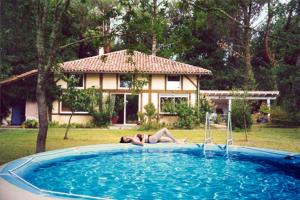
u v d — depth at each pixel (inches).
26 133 809.5
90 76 1127.0
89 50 1711.4
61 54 1338.6
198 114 1106.1
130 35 419.8
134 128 1041.5
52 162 379.6
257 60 1812.3
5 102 1096.8
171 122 1123.9
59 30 409.7
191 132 919.0
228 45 1797.5
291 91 1401.3
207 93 1307.8
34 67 1113.4
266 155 435.5
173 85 1148.5
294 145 647.8
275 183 343.3
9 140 652.1
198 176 371.6
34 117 1093.1
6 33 700.7
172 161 450.9
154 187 323.9
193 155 492.7
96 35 425.4
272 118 1256.8
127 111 1177.4
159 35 403.2
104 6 1414.9
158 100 1141.1
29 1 424.2
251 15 1560.0
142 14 405.7
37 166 343.9
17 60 1063.0
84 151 441.1
